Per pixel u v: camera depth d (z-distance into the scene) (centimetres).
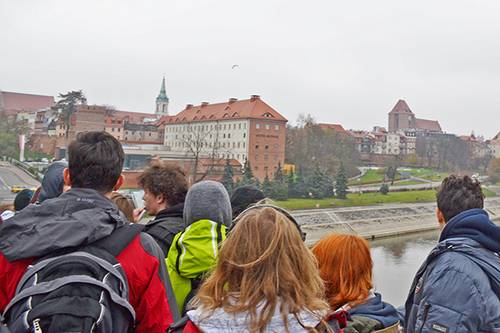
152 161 445
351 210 7250
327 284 295
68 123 8344
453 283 271
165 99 15212
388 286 3384
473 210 304
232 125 8938
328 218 6619
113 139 271
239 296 194
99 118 8444
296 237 206
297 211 6725
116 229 239
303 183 7719
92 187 257
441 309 269
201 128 9538
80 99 8612
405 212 7681
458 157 14000
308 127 10188
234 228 210
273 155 8825
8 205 573
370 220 6919
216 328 190
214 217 339
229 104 9425
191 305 221
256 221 207
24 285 211
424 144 14062
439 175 12181
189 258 310
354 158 10906
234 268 198
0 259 227
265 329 187
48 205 236
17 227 225
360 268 296
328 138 10256
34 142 8319
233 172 7494
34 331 189
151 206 411
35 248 215
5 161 7431
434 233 6712
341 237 308
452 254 285
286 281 192
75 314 193
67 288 202
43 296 201
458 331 259
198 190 344
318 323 195
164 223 371
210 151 8788
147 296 234
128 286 229
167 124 10319
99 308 200
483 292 265
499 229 290
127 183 3847
